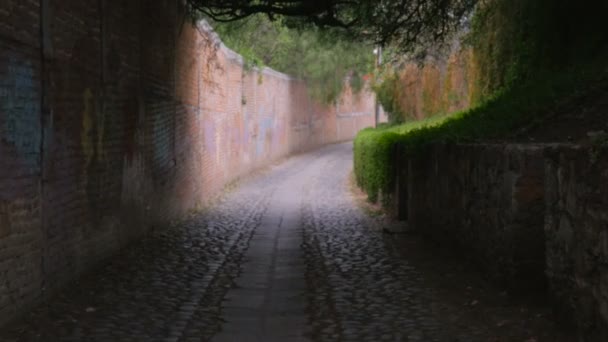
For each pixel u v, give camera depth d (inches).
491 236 311.0
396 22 556.7
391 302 297.4
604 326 196.4
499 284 298.0
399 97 1018.7
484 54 632.4
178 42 564.7
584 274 211.3
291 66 1435.8
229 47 949.8
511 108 439.8
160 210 509.0
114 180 386.0
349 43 664.4
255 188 895.7
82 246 331.0
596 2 458.6
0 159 238.2
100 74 359.3
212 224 563.2
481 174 328.2
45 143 280.5
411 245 450.6
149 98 467.2
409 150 515.2
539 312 259.8
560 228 233.3
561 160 230.7
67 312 271.1
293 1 526.0
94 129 348.5
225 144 870.4
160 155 505.4
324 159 1421.0
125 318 268.8
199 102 680.4
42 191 277.0
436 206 436.8
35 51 271.3
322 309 292.7
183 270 370.6
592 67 435.2
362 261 400.8
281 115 1385.3
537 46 518.3
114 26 382.3
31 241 265.3
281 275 370.6
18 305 253.4
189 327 263.4
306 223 582.2
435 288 317.7
